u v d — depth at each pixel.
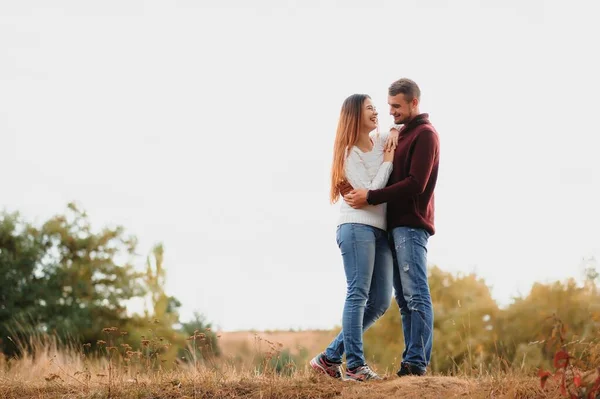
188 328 19.53
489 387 4.90
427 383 5.03
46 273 23.16
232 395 5.21
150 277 20.97
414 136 5.47
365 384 5.19
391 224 5.57
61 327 21.25
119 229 23.77
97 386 5.72
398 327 13.05
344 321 5.43
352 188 5.55
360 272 5.43
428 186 5.54
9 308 22.08
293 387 5.21
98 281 23.17
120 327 21.61
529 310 11.00
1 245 23.28
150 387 5.48
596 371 4.39
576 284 11.32
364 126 5.59
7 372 6.84
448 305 12.16
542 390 4.71
